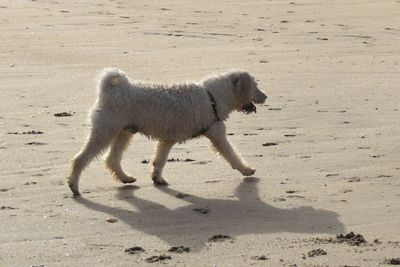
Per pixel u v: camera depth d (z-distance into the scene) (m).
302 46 19.77
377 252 7.20
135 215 8.39
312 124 12.42
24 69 16.59
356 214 8.35
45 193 9.10
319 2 28.11
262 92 9.97
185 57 18.06
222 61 17.64
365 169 10.02
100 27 22.05
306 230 7.88
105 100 9.11
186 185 9.52
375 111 13.20
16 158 10.47
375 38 21.16
